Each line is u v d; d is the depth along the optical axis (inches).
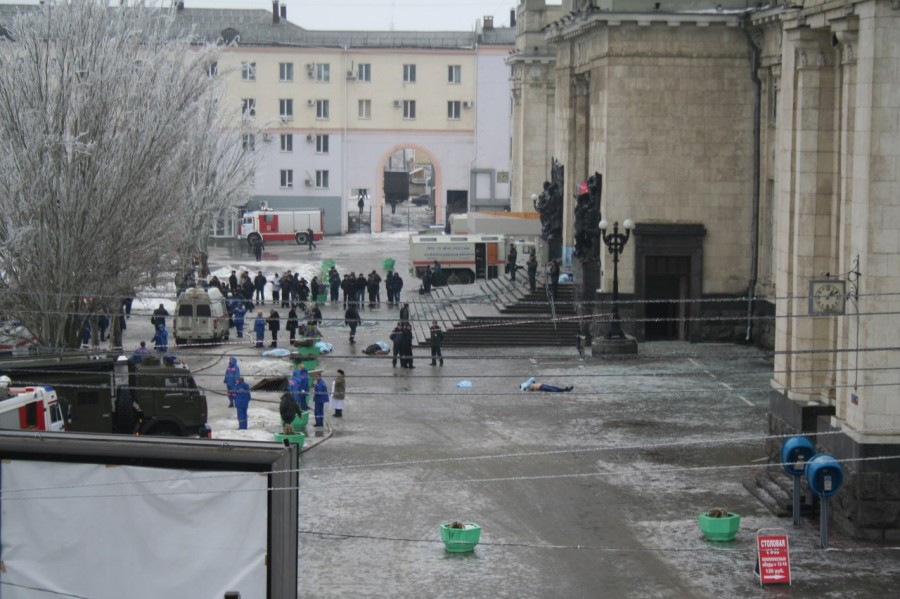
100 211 1809.8
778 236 1440.7
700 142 2329.0
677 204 2338.8
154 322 2313.0
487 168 4350.4
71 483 819.4
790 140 1389.0
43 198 1769.2
